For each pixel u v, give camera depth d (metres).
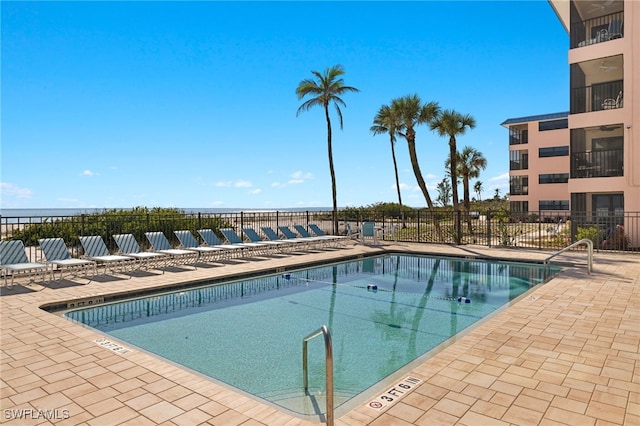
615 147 16.23
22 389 3.38
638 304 6.35
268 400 3.64
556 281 8.25
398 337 5.65
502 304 7.54
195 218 14.55
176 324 6.30
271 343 5.41
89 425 2.76
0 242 7.92
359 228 17.66
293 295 8.33
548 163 34.88
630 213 13.92
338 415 3.04
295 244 13.52
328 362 2.65
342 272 11.01
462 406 3.03
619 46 14.31
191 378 3.63
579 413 2.90
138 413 2.95
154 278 8.68
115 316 6.74
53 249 8.45
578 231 14.18
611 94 16.44
